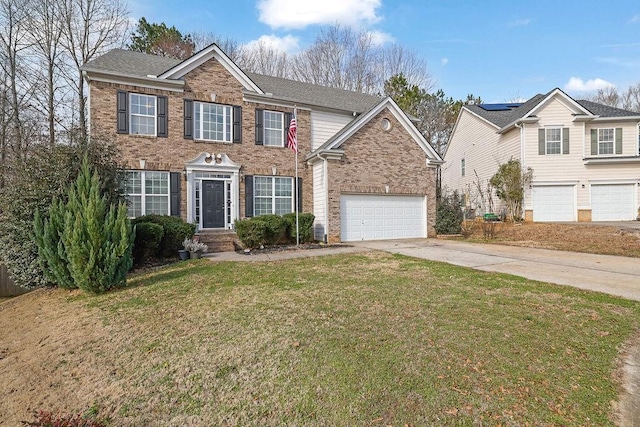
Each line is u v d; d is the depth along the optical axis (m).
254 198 14.73
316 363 3.52
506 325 4.41
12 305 7.51
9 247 8.27
